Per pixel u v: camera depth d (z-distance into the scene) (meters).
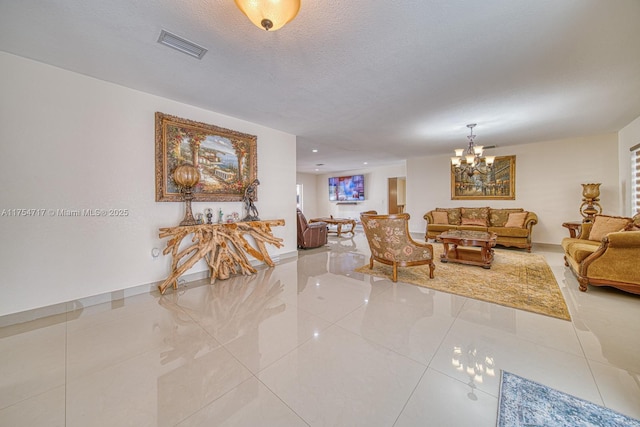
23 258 2.29
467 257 4.18
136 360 1.70
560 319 2.20
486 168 6.22
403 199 10.20
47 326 2.17
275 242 3.98
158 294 2.92
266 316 2.33
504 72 2.54
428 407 1.29
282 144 4.63
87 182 2.61
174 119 3.18
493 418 1.21
